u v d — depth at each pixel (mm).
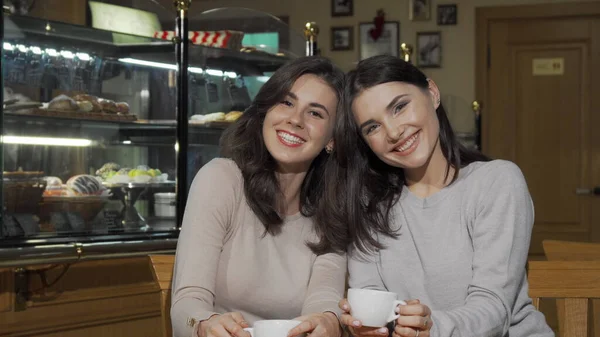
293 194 1854
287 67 1771
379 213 1774
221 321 1441
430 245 1711
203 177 1774
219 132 2969
